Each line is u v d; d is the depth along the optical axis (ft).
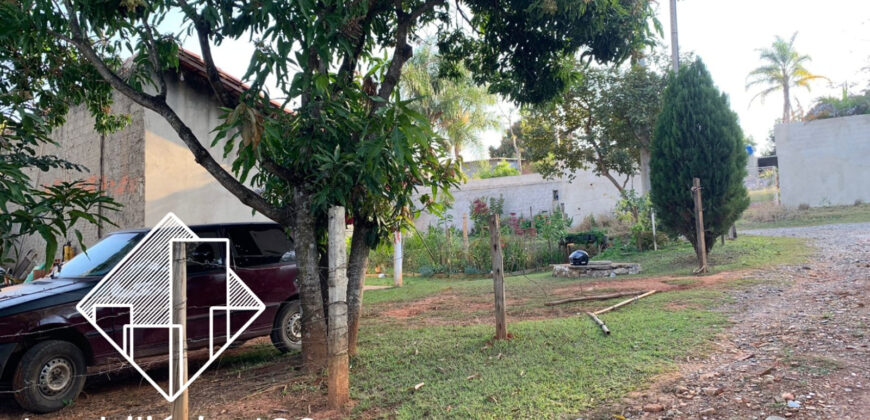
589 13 23.31
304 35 16.62
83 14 16.16
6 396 18.11
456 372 17.84
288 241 23.98
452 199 22.50
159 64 17.98
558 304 29.60
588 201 95.50
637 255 49.19
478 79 29.94
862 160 75.97
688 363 17.22
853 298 23.21
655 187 43.27
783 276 31.19
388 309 33.04
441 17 27.40
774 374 15.55
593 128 66.18
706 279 33.30
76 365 17.40
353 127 17.81
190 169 38.24
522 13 25.38
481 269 50.96
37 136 14.03
